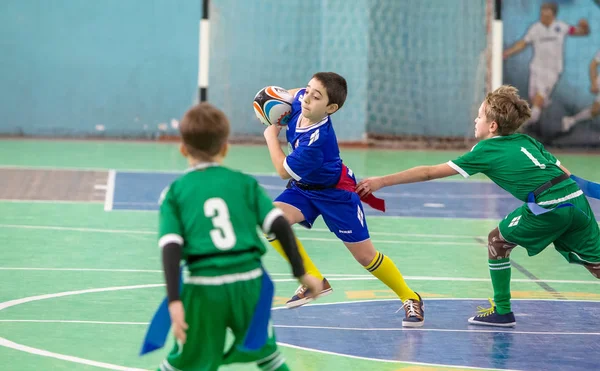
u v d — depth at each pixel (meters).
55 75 33.69
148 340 6.35
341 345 9.50
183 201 6.55
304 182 10.17
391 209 19.94
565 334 10.16
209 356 6.55
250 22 34.19
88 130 34.03
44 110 33.75
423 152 32.59
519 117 9.88
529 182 9.69
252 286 6.54
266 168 26.03
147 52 33.97
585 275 13.55
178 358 6.61
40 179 22.34
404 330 10.19
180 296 6.53
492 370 8.73
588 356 9.28
